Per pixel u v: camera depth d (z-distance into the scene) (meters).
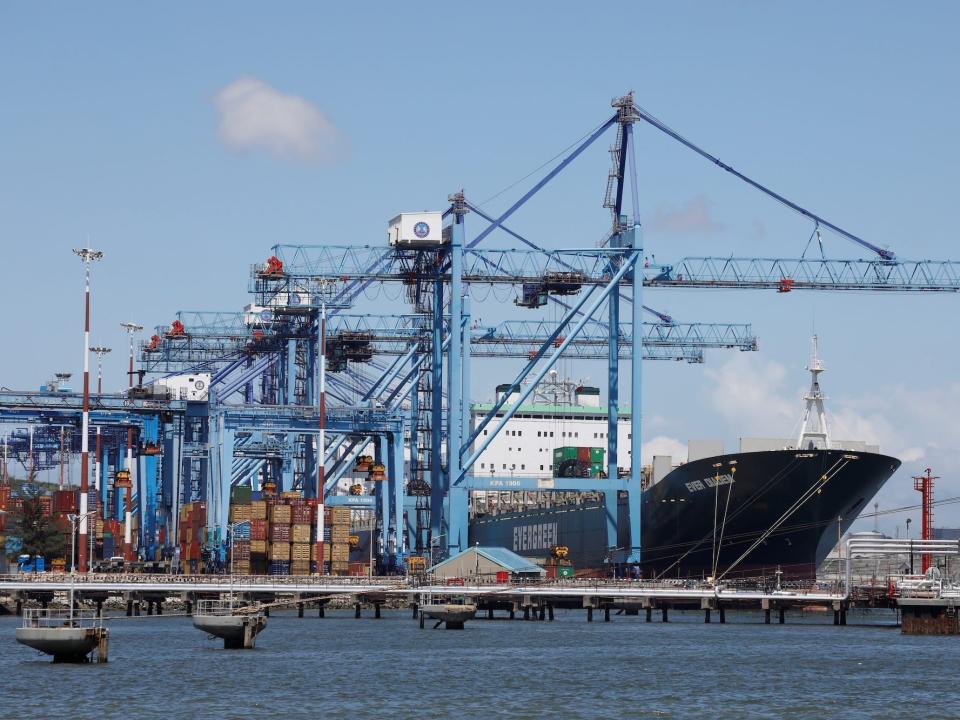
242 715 70.56
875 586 131.38
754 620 142.38
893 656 98.81
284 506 152.12
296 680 83.38
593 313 155.38
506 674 87.06
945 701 76.56
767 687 81.62
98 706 72.75
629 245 159.50
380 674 86.56
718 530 148.50
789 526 142.38
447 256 160.00
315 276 159.38
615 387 160.88
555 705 74.50
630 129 160.62
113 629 125.19
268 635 117.38
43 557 164.50
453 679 84.44
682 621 139.88
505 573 144.50
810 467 139.00
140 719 69.12
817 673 88.25
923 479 138.12
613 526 157.38
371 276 160.38
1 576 130.12
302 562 152.00
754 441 153.75
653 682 83.62
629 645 107.31
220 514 157.00
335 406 164.38
